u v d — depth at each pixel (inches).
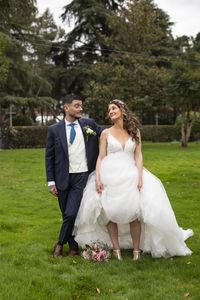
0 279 200.5
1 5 1136.8
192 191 460.4
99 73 1261.1
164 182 526.6
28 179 568.1
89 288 194.5
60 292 187.9
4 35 1151.0
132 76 1202.6
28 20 1360.7
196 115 1242.0
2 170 668.7
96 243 238.4
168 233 228.4
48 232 292.4
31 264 223.6
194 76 1146.0
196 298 181.5
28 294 184.7
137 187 226.7
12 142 1321.4
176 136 1536.7
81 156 237.9
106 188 228.5
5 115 1590.8
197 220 325.1
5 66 927.0
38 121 2143.2
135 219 228.2
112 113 235.8
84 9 1535.4
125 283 198.5
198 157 879.7
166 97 1203.9
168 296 183.2
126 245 248.4
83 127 240.1
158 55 1659.7
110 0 1573.6
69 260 229.3
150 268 216.5
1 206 390.9
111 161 232.4
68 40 1601.9
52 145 239.8
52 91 1681.8
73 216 232.8
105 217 234.5
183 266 218.7
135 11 1306.6
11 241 269.7
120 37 1341.0
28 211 371.9
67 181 236.2
